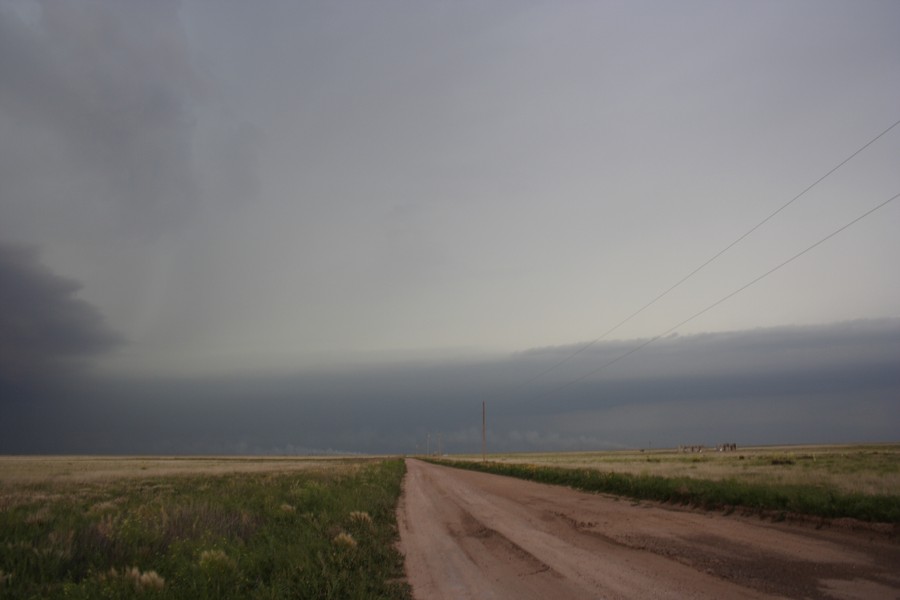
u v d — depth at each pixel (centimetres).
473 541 1503
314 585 929
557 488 3322
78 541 1114
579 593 888
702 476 2861
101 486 3538
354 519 1747
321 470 5344
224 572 956
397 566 1186
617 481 2870
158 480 4200
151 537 1207
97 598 799
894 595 796
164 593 827
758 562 1045
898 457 5806
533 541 1448
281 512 1788
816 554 1096
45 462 11062
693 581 924
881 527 1296
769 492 1794
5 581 859
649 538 1400
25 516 1572
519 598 884
